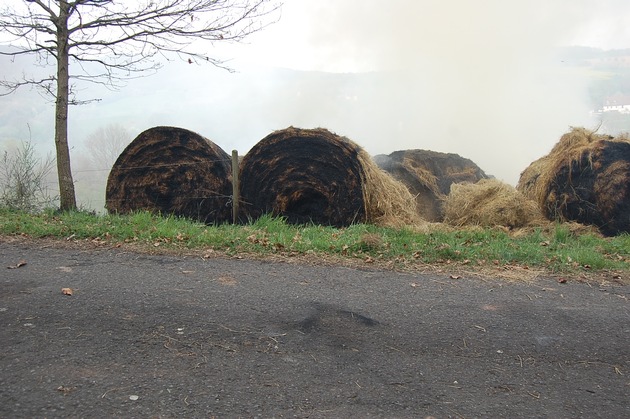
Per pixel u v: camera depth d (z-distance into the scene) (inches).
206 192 411.5
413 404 135.0
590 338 180.7
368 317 190.2
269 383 141.1
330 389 139.9
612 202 397.4
